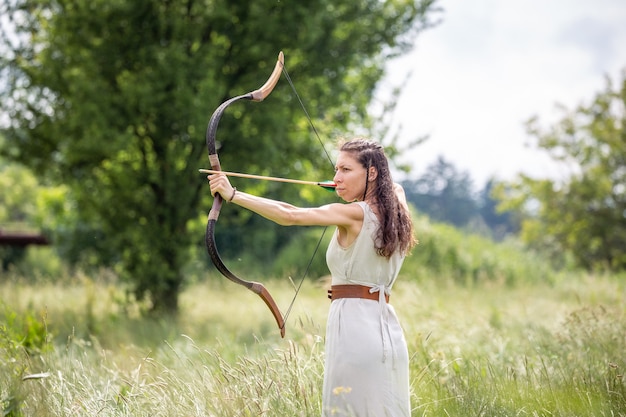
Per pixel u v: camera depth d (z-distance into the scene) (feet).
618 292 38.32
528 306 33.50
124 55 38.96
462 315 28.22
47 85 39.37
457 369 17.79
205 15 37.83
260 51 38.01
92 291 36.32
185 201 39.09
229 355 22.15
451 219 295.69
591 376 17.25
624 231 83.51
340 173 13.00
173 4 38.37
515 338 24.02
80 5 37.24
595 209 84.33
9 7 40.04
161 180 39.63
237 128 37.63
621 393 15.72
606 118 83.56
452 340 22.20
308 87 39.50
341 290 12.69
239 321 33.99
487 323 25.88
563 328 22.56
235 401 14.46
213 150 13.39
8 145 42.27
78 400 15.43
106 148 36.32
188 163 38.96
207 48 38.09
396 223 12.58
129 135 36.78
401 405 12.46
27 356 17.62
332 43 38.86
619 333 21.21
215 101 36.47
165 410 14.85
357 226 12.41
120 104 37.78
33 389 15.51
